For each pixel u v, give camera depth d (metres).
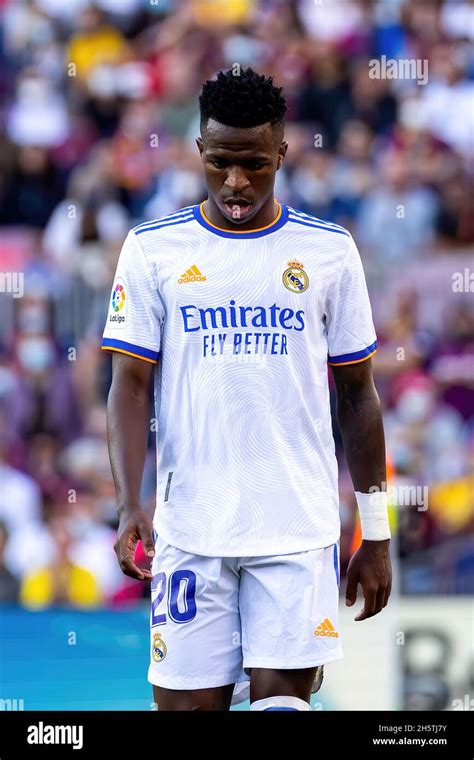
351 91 38.50
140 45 39.19
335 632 11.62
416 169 36.88
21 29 38.81
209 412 11.43
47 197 36.34
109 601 27.94
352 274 11.92
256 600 11.47
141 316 11.73
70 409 31.30
